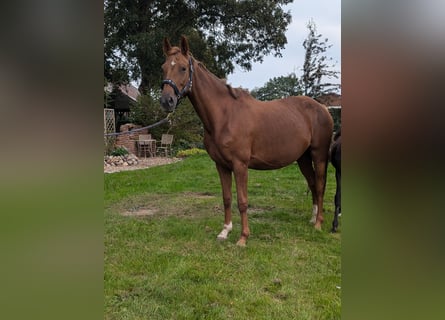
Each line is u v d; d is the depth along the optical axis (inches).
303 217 184.9
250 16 701.3
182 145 541.3
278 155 151.0
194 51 697.0
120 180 297.7
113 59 678.5
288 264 124.6
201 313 93.5
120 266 121.2
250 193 244.4
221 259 128.7
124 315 91.2
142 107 530.6
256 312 94.3
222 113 139.9
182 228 163.2
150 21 687.7
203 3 675.4
